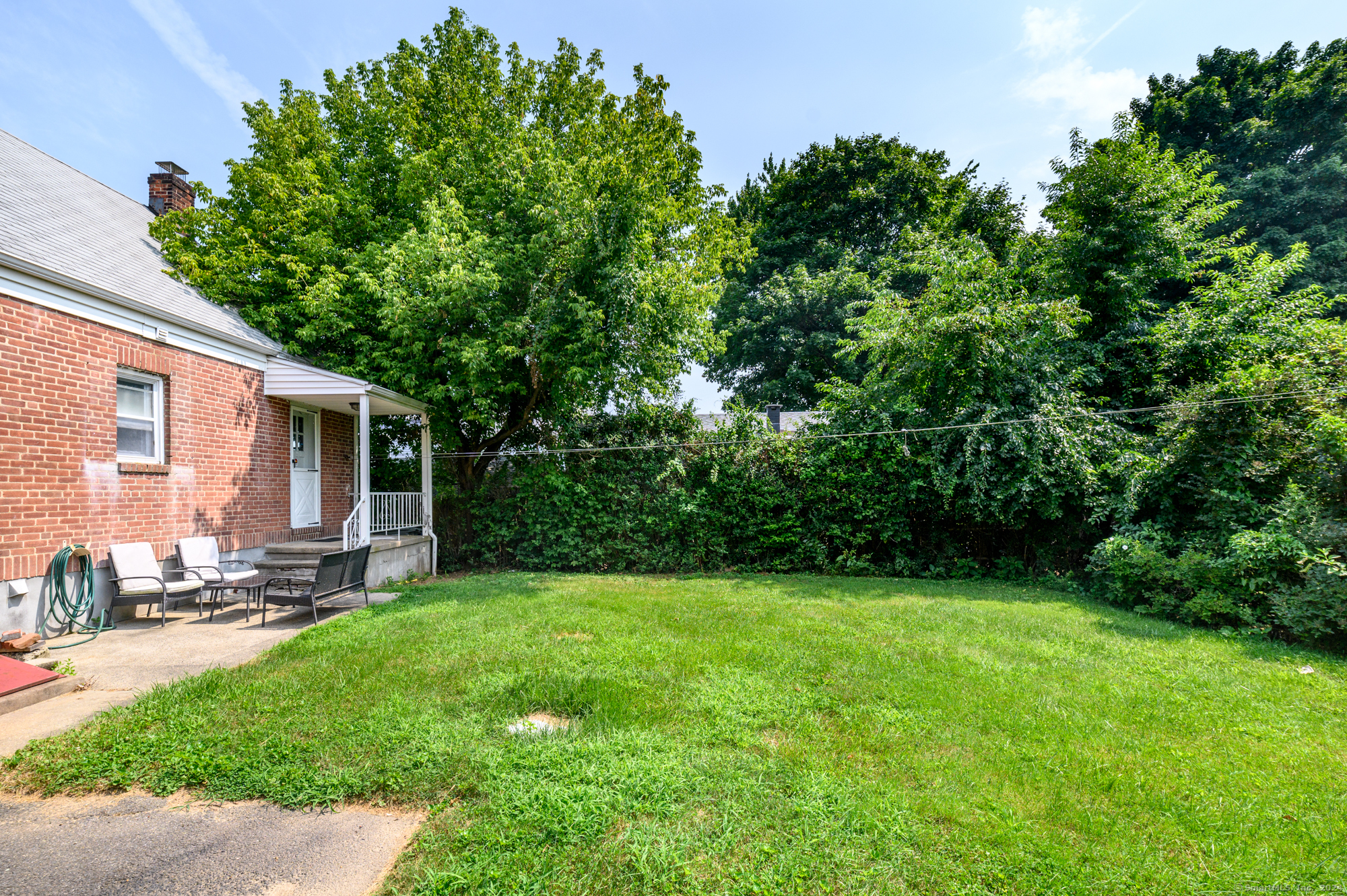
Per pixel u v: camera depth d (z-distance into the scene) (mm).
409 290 10211
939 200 24500
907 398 10719
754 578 10242
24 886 2189
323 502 10773
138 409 7090
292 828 2607
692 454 11500
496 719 3676
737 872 2277
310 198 10656
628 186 10336
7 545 5414
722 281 13133
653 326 10539
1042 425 9078
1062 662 5039
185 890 2188
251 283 10445
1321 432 6340
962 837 2508
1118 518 8617
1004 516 9578
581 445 11688
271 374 9070
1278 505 6777
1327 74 20688
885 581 9891
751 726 3627
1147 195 10914
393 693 4074
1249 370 8312
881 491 10852
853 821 2605
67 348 6051
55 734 3482
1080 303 11453
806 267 25594
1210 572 6570
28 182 8219
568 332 10414
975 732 3562
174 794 2889
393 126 11844
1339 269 18297
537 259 10398
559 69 13008
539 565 11727
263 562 8375
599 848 2410
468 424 12500
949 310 10211
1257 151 20938
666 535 11469
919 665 4875
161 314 7109
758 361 27203
